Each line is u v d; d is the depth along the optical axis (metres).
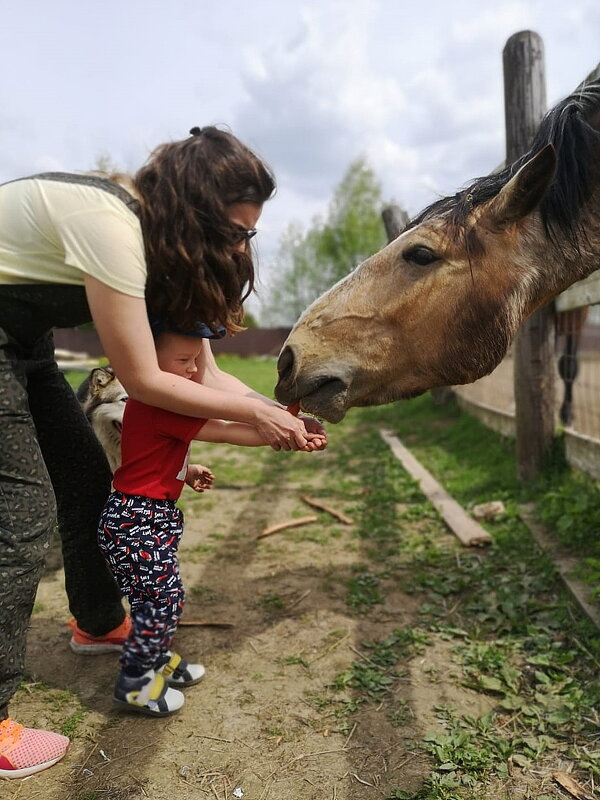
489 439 5.77
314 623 2.67
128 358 1.53
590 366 12.48
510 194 1.99
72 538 2.20
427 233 2.06
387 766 1.82
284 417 1.75
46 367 1.96
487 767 1.80
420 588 2.98
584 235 2.12
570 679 2.19
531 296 2.12
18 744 1.79
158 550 1.91
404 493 4.49
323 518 4.07
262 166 1.52
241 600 2.90
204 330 1.75
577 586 2.76
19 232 1.51
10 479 1.63
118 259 1.45
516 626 2.58
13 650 1.70
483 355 2.10
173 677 2.22
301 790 1.73
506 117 4.09
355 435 7.10
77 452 2.10
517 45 3.97
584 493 3.60
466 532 3.54
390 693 2.17
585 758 1.82
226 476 5.22
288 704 2.12
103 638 2.39
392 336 2.07
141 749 1.90
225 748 1.91
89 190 1.46
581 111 2.10
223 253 1.49
